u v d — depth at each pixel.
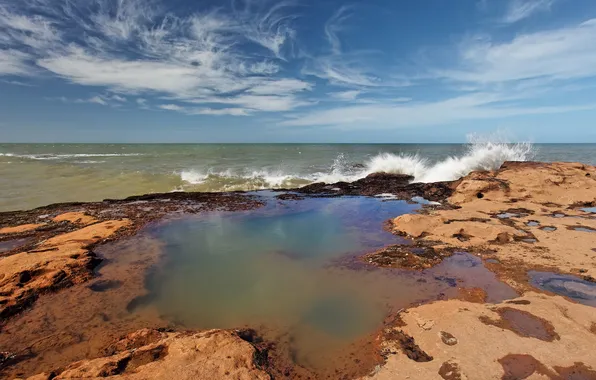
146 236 8.36
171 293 5.49
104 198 13.95
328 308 4.98
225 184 16.77
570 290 5.11
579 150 47.84
